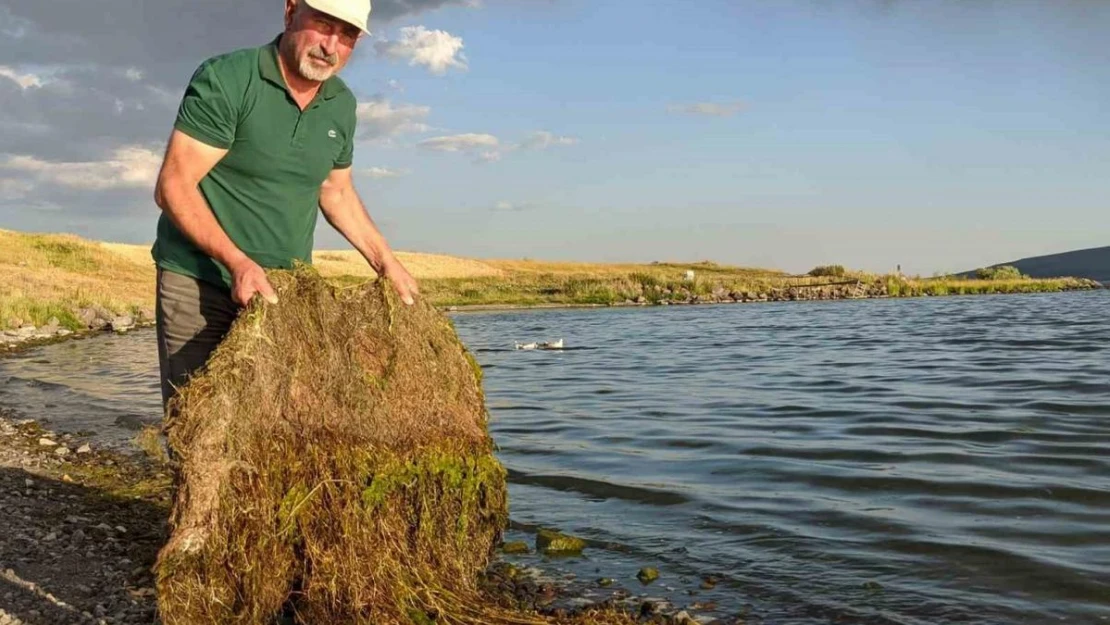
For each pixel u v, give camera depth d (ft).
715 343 84.02
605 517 24.45
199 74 14.08
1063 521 22.61
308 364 15.03
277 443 14.47
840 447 32.19
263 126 14.40
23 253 181.06
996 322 101.55
